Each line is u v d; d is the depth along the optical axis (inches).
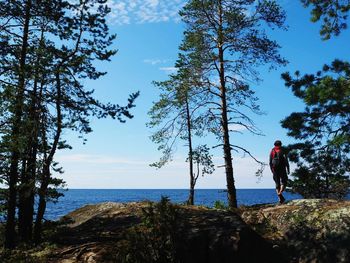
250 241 442.3
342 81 649.6
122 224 522.0
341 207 488.4
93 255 424.5
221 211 501.0
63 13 649.0
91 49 667.4
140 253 406.0
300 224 493.4
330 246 449.1
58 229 711.1
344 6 685.3
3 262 460.8
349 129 681.6
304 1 706.2
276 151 596.1
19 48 656.4
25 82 641.0
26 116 622.5
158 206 438.9
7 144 606.9
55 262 426.3
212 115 866.1
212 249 422.9
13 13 626.2
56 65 643.5
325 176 695.1
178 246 419.2
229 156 840.3
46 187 626.8
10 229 607.5
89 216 776.9
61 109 656.4
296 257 462.9
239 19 844.6
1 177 657.0
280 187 589.6
